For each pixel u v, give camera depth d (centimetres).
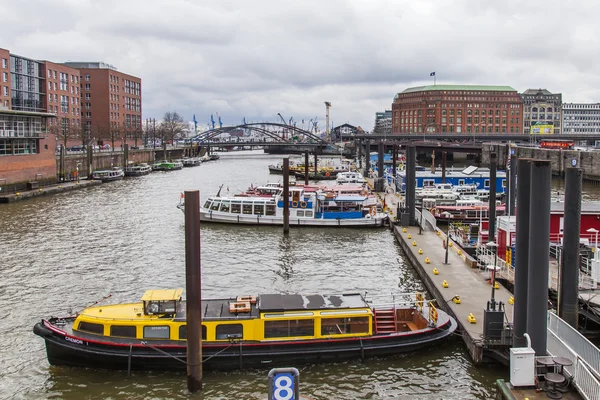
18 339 3328
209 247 5841
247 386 2717
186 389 2694
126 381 2770
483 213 7406
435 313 3181
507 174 5866
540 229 2334
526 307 2562
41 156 11000
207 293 4247
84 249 5669
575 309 2750
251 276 4744
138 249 5703
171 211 8325
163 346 2819
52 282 4506
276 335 2905
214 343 2847
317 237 6400
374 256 5475
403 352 2997
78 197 9981
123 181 13650
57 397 2639
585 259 3675
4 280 4538
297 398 1741
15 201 9238
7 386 2747
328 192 7681
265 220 7094
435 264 4597
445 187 9669
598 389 2091
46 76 16625
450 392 2658
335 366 2898
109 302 4038
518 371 2303
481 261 4484
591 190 11381
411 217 6619
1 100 14112
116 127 19688
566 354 2397
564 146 15975
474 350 2875
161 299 2936
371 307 3294
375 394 2652
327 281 4591
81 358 2873
